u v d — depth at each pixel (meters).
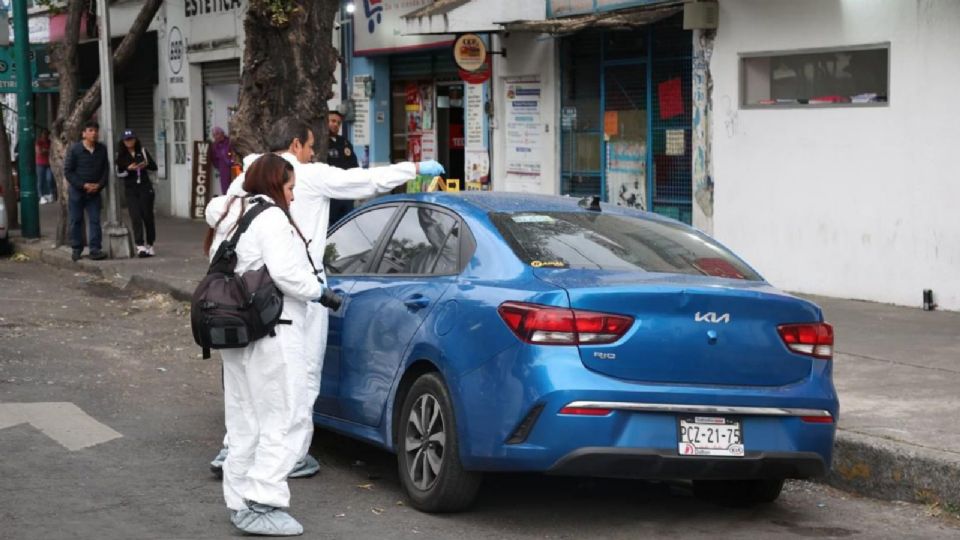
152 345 13.50
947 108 13.54
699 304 6.77
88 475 8.13
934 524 7.45
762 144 15.71
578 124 19.03
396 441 7.67
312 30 15.03
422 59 23.00
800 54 15.27
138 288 18.22
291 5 14.73
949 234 13.62
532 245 7.32
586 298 6.64
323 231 8.07
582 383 6.55
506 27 18.41
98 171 20.66
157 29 32.09
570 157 19.28
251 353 6.76
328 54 15.25
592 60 18.69
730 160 16.19
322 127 15.25
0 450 8.76
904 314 13.57
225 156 27.75
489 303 6.93
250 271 6.71
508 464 6.71
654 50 17.53
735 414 6.81
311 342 7.69
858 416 8.94
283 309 6.80
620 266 7.29
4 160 26.28
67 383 11.25
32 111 24.42
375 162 24.23
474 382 6.88
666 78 17.36
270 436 6.82
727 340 6.82
